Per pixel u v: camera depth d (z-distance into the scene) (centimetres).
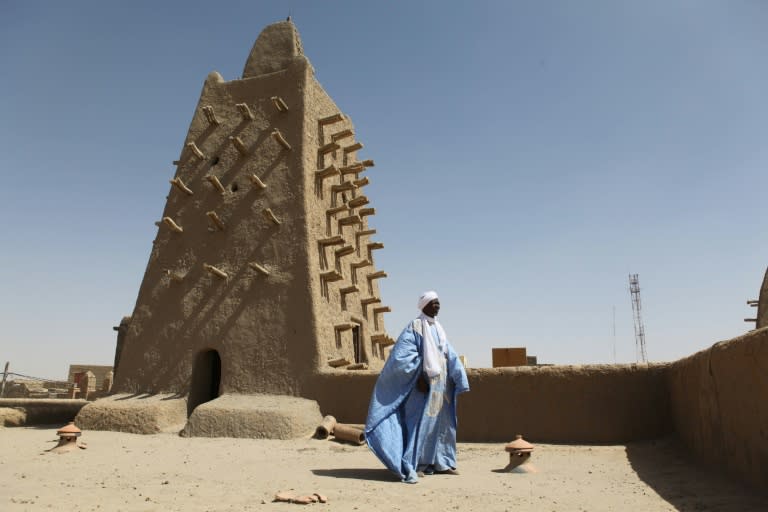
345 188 1677
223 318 1476
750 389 575
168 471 730
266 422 1193
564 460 880
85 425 1336
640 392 1029
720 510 500
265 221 1530
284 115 1625
